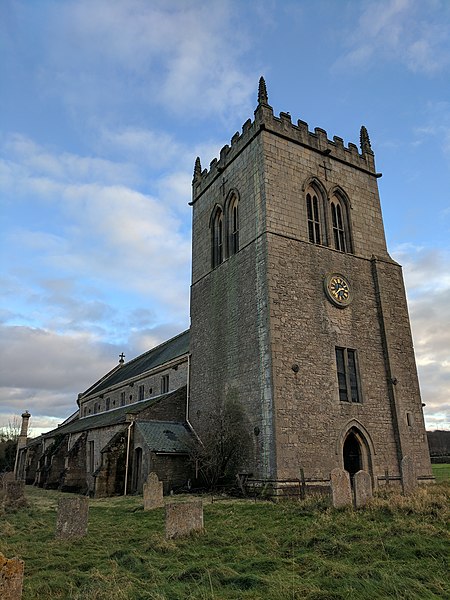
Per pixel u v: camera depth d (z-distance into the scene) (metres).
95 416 48.66
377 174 31.08
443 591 7.77
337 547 10.55
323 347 24.38
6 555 11.04
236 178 29.02
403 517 13.32
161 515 17.05
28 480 49.31
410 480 18.17
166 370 36.16
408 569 8.83
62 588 8.35
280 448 21.17
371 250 28.88
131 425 29.06
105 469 27.61
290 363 22.98
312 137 28.89
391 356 26.50
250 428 23.11
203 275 30.98
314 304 25.02
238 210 28.33
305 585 8.02
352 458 24.05
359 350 25.77
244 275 26.19
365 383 25.16
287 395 22.30
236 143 29.64
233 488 22.69
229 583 8.44
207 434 26.36
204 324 29.75
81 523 13.53
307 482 21.22
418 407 26.41
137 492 27.02
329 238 27.33
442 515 12.94
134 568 9.70
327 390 23.59
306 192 27.56
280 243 25.16
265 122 27.12
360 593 7.69
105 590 7.96
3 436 87.56
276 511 16.34
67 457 35.34
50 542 12.70
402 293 28.67
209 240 31.11
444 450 74.12
